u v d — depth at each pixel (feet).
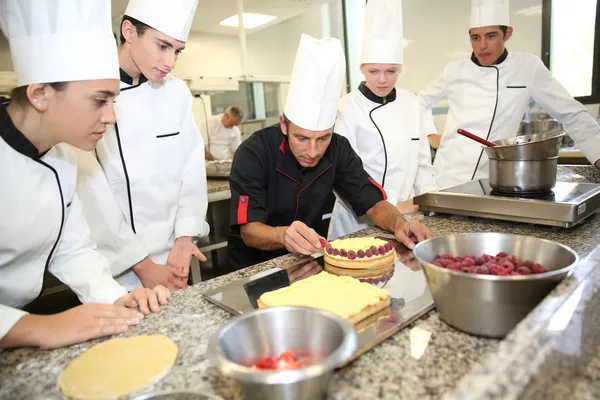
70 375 2.21
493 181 4.79
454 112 7.59
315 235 3.89
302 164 4.61
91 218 4.60
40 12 2.66
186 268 5.18
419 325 2.53
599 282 2.39
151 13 4.28
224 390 2.02
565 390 1.91
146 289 3.18
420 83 15.80
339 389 1.93
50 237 3.32
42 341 2.52
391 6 5.67
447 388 1.91
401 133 6.29
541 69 6.97
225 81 12.98
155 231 5.37
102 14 2.87
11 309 2.68
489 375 1.54
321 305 2.65
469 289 2.23
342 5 17.97
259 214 4.64
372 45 5.86
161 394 1.94
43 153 3.19
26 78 2.81
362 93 6.32
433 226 4.64
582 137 6.87
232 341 2.05
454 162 7.57
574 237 3.90
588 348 2.22
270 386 1.67
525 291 2.14
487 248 2.97
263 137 4.88
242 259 5.32
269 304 2.75
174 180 5.50
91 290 3.34
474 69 7.27
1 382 2.20
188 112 5.64
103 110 3.02
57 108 2.88
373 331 2.41
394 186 6.40
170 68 4.60
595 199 4.41
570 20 11.87
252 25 18.28
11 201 3.03
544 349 1.71
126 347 2.44
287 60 19.11
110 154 4.99
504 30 6.86
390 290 3.10
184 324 2.73
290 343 2.20
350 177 5.29
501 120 7.16
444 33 14.73
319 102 4.10
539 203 4.16
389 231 4.76
